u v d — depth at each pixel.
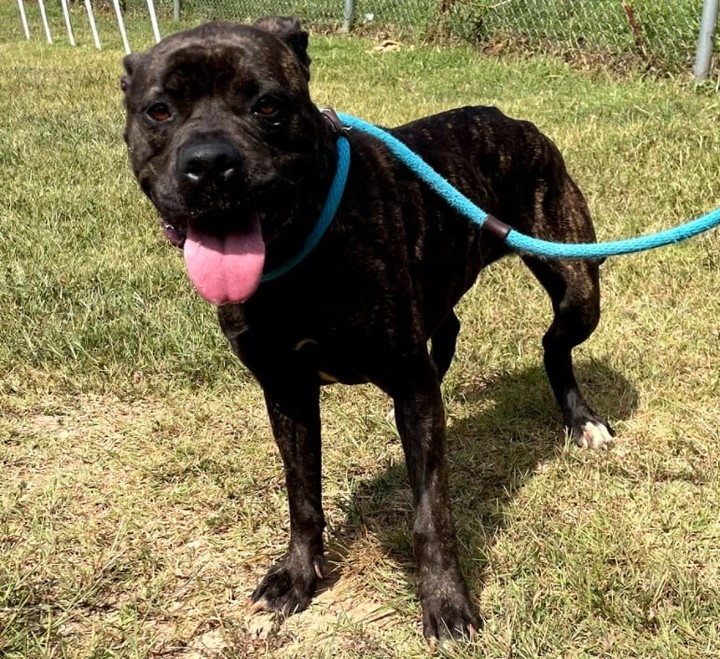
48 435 1.39
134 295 1.73
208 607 1.03
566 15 3.51
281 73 0.86
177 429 1.38
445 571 0.96
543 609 0.96
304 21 4.93
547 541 1.05
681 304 1.60
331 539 1.12
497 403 1.41
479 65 3.60
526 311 1.64
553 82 3.22
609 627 0.93
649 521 1.08
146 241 2.02
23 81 3.99
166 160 0.85
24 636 0.97
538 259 1.28
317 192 0.87
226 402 1.44
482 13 3.88
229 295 0.80
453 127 1.19
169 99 0.86
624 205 2.00
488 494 1.18
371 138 0.99
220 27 0.88
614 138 2.35
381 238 0.92
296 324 0.90
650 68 3.12
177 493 1.22
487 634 0.93
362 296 0.90
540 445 1.30
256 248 0.81
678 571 0.99
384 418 1.36
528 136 1.26
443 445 0.97
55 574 1.08
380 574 1.05
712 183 1.99
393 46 4.18
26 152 2.72
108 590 1.06
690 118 2.47
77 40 5.37
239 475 1.25
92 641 0.97
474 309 1.66
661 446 1.25
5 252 1.97
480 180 1.17
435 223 1.05
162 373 1.53
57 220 2.16
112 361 1.55
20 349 1.58
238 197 0.79
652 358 1.46
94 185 2.41
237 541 1.13
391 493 1.21
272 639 0.97
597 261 1.29
